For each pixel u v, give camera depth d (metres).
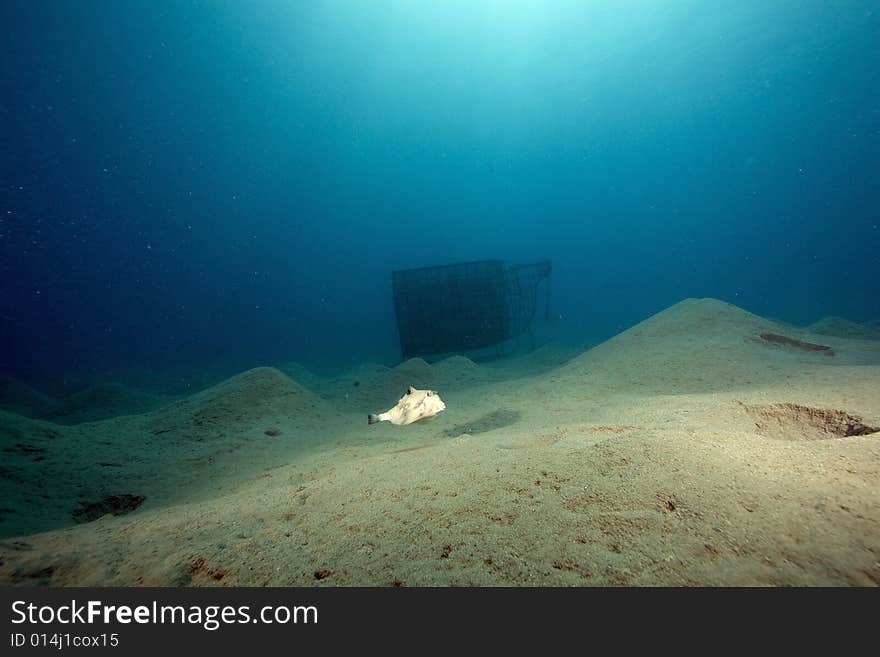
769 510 2.47
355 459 5.61
